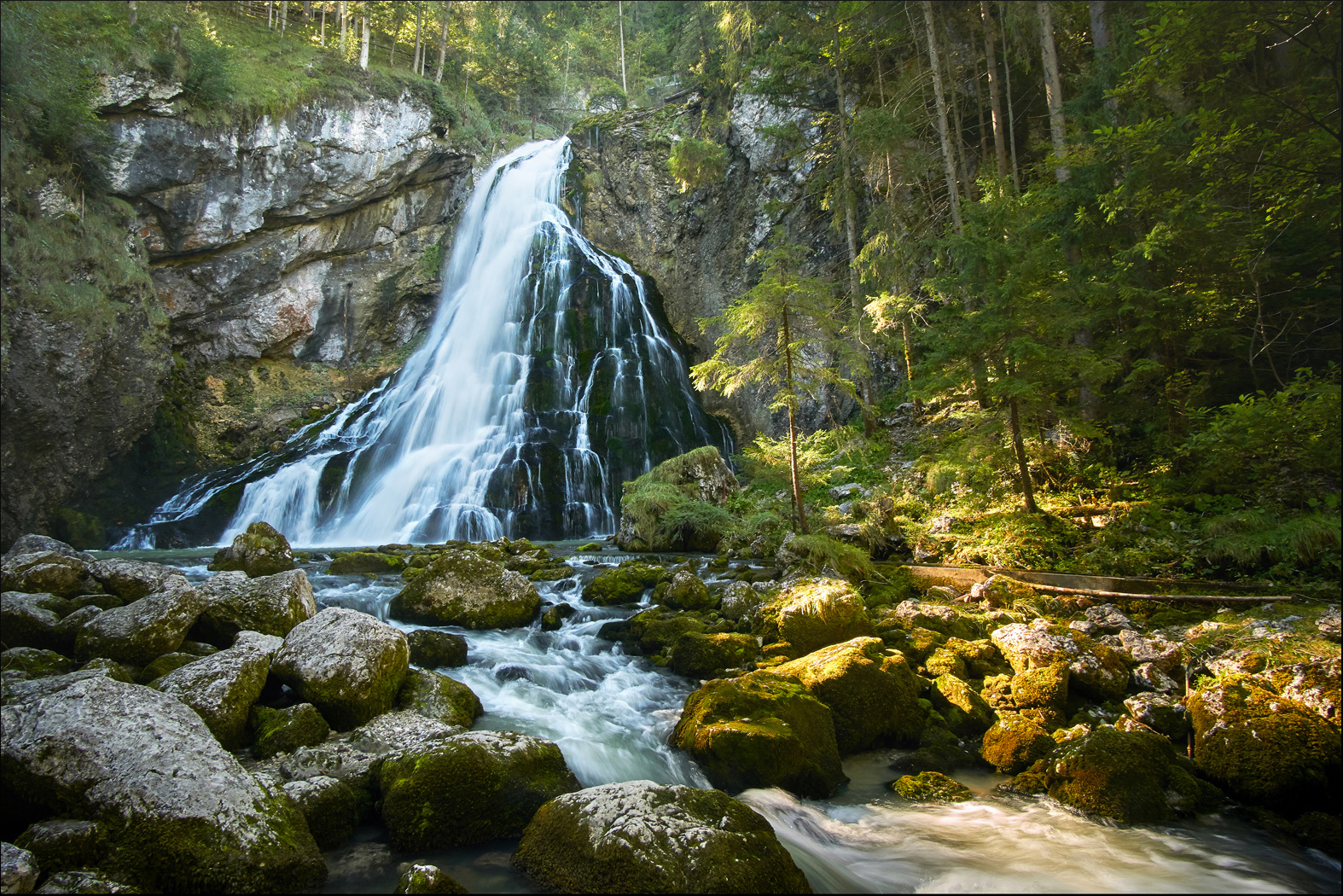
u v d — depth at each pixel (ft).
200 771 12.75
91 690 13.97
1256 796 15.42
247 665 17.89
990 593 29.04
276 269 74.08
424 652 23.00
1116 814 15.23
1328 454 27.17
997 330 32.89
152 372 60.29
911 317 56.70
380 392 79.66
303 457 65.82
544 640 26.78
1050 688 20.10
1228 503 31.40
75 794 12.24
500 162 100.48
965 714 20.24
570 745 18.08
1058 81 50.75
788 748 16.55
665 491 50.21
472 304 87.30
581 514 64.80
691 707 18.94
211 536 57.26
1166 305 34.71
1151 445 38.29
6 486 50.47
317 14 107.65
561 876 12.07
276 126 70.69
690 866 11.64
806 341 36.52
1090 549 32.40
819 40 65.26
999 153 56.80
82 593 26.50
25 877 10.12
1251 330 38.22
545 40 151.02
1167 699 19.79
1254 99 34.53
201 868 11.31
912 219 62.28
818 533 35.45
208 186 67.10
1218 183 34.55
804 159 71.67
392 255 84.79
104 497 57.93
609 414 73.87
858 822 15.44
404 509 64.23
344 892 12.00
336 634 18.93
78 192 58.13
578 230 97.25
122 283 58.39
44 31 58.59
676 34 107.14
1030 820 15.43
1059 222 41.73
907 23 63.36
